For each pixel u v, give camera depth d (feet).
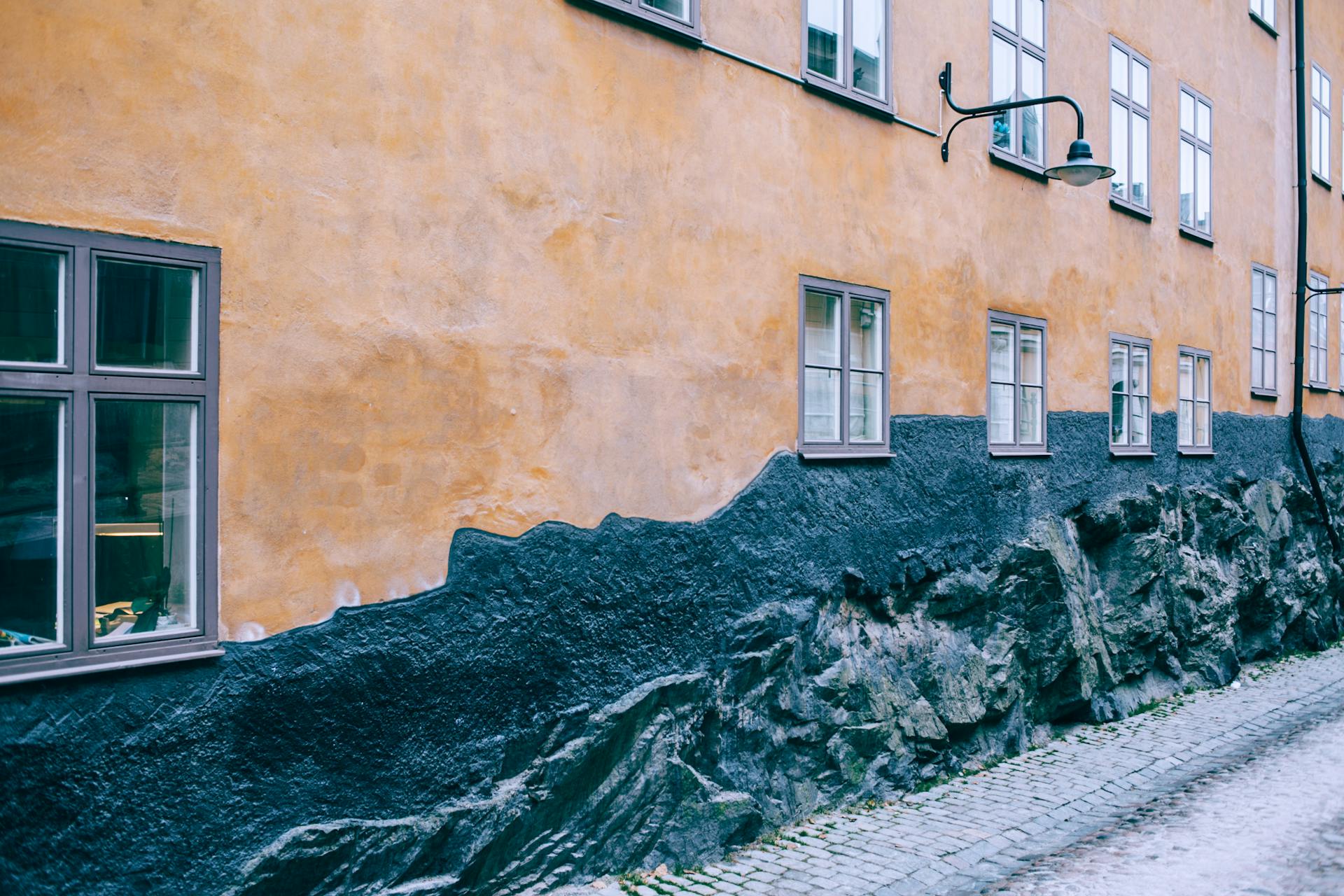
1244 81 49.44
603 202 20.08
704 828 21.09
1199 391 45.21
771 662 23.30
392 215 16.80
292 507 15.62
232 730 14.88
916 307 28.35
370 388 16.53
